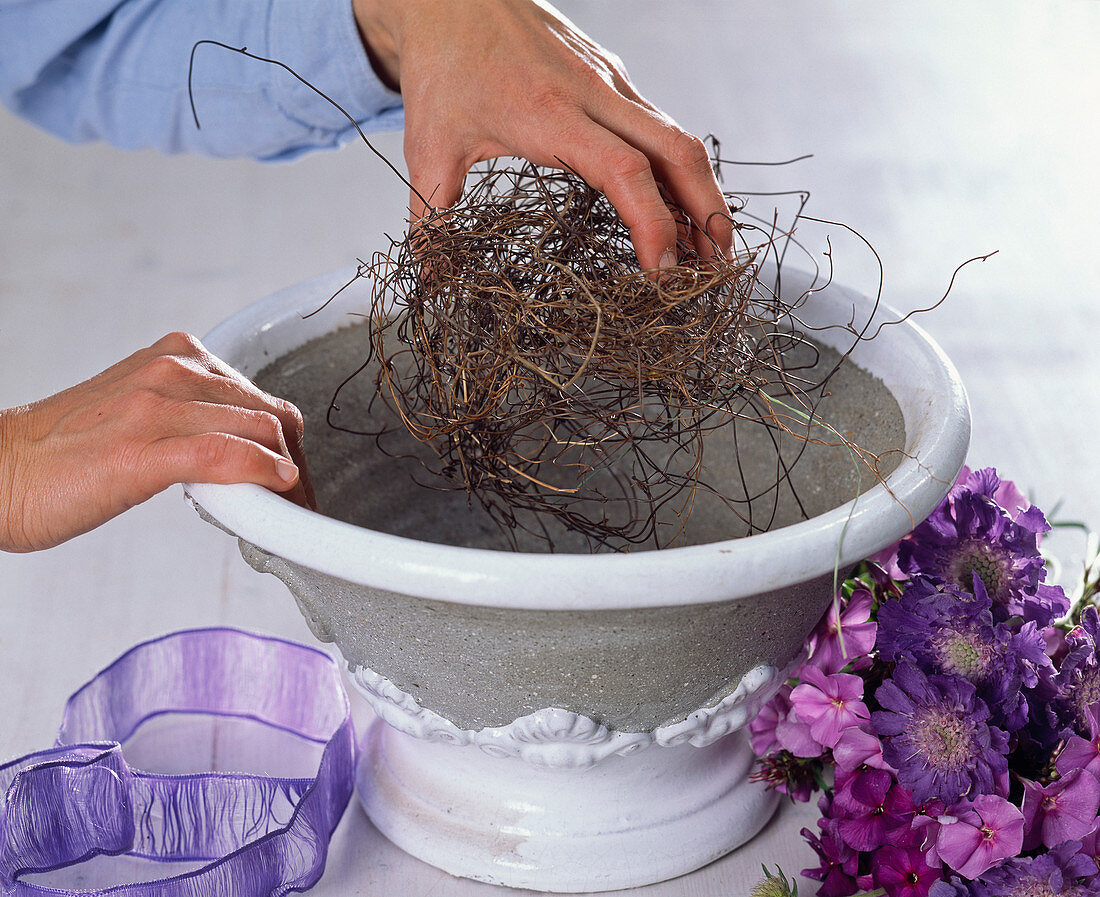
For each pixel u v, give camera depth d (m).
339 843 0.69
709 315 0.63
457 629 0.53
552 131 0.62
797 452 0.72
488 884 0.66
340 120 0.85
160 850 0.67
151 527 1.02
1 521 0.57
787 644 0.59
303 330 0.73
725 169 1.94
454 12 0.67
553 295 0.63
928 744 0.57
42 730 0.78
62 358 1.35
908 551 0.65
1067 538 1.06
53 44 0.85
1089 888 0.57
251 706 0.79
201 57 0.83
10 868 0.62
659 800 0.66
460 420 0.63
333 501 0.76
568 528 0.74
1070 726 0.60
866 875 0.61
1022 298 1.55
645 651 0.53
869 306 0.70
